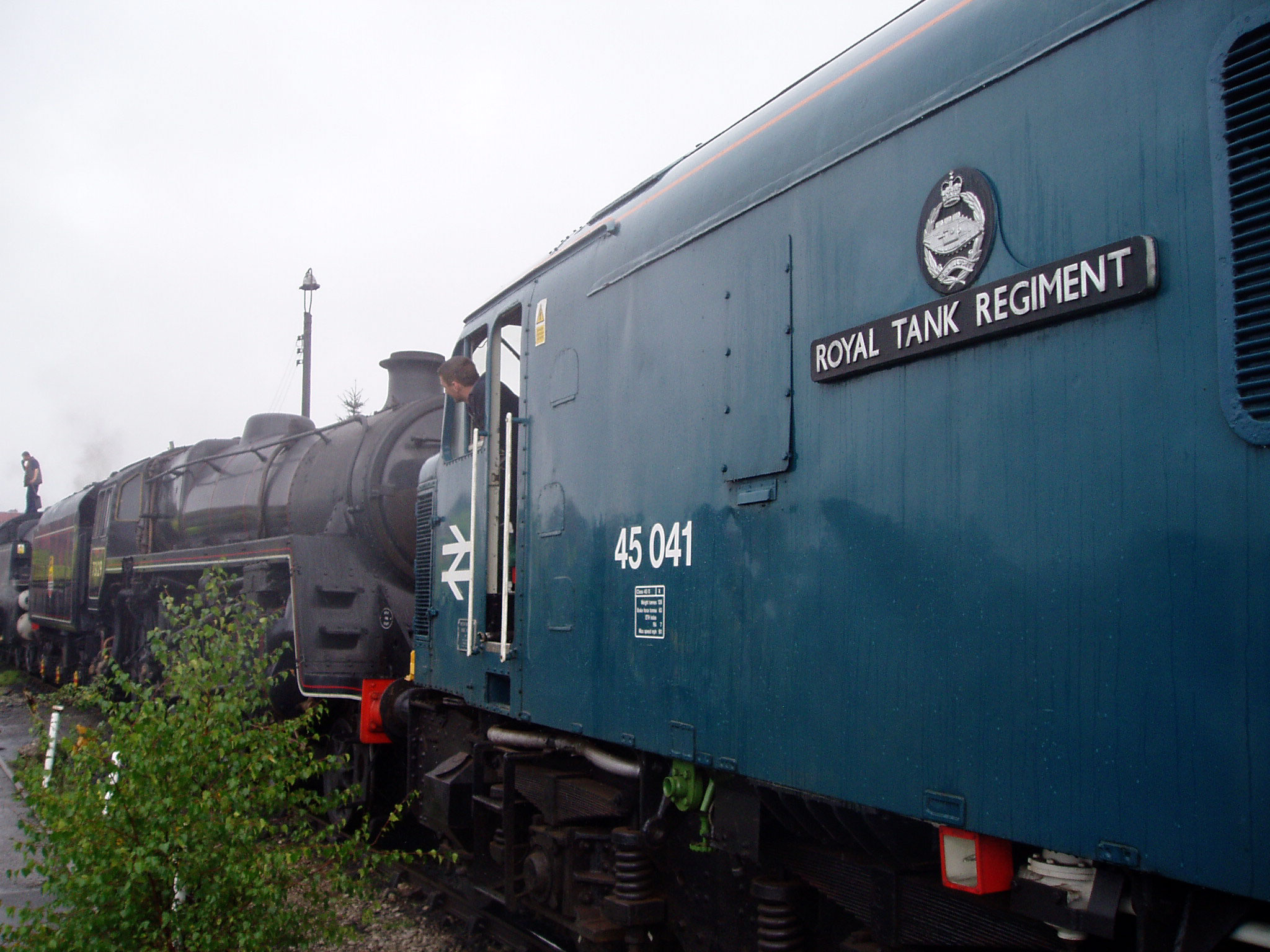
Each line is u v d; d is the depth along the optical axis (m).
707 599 3.49
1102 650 2.10
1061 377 2.26
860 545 2.81
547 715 4.58
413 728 6.74
